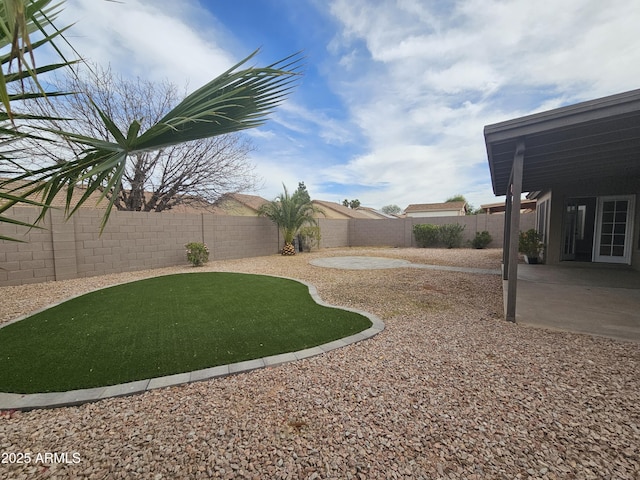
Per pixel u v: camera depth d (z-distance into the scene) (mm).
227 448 1786
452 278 7367
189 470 1620
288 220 12555
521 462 1669
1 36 1120
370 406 2207
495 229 15000
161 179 11500
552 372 2680
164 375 2627
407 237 17406
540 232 11500
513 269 4113
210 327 3836
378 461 1686
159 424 2010
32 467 1644
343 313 4457
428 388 2445
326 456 1725
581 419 2029
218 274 7871
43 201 1675
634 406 2164
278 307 4766
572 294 5672
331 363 2898
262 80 1712
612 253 8875
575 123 3396
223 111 1726
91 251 7535
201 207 13398
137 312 4461
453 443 1820
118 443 1828
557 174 7031
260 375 2672
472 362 2906
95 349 3150
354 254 13195
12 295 5578
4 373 2645
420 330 3811
